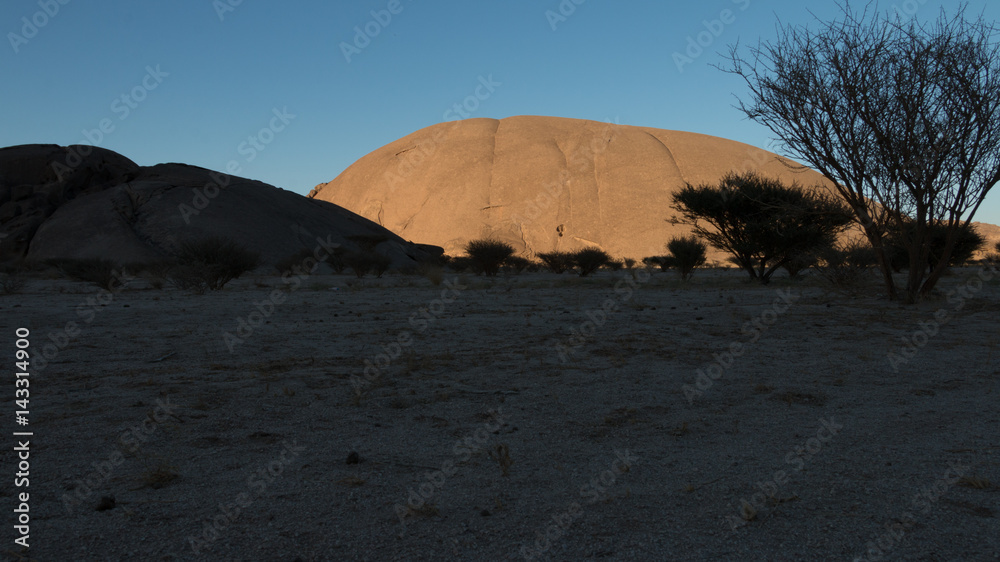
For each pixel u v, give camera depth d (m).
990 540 2.49
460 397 5.20
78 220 66.06
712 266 67.00
